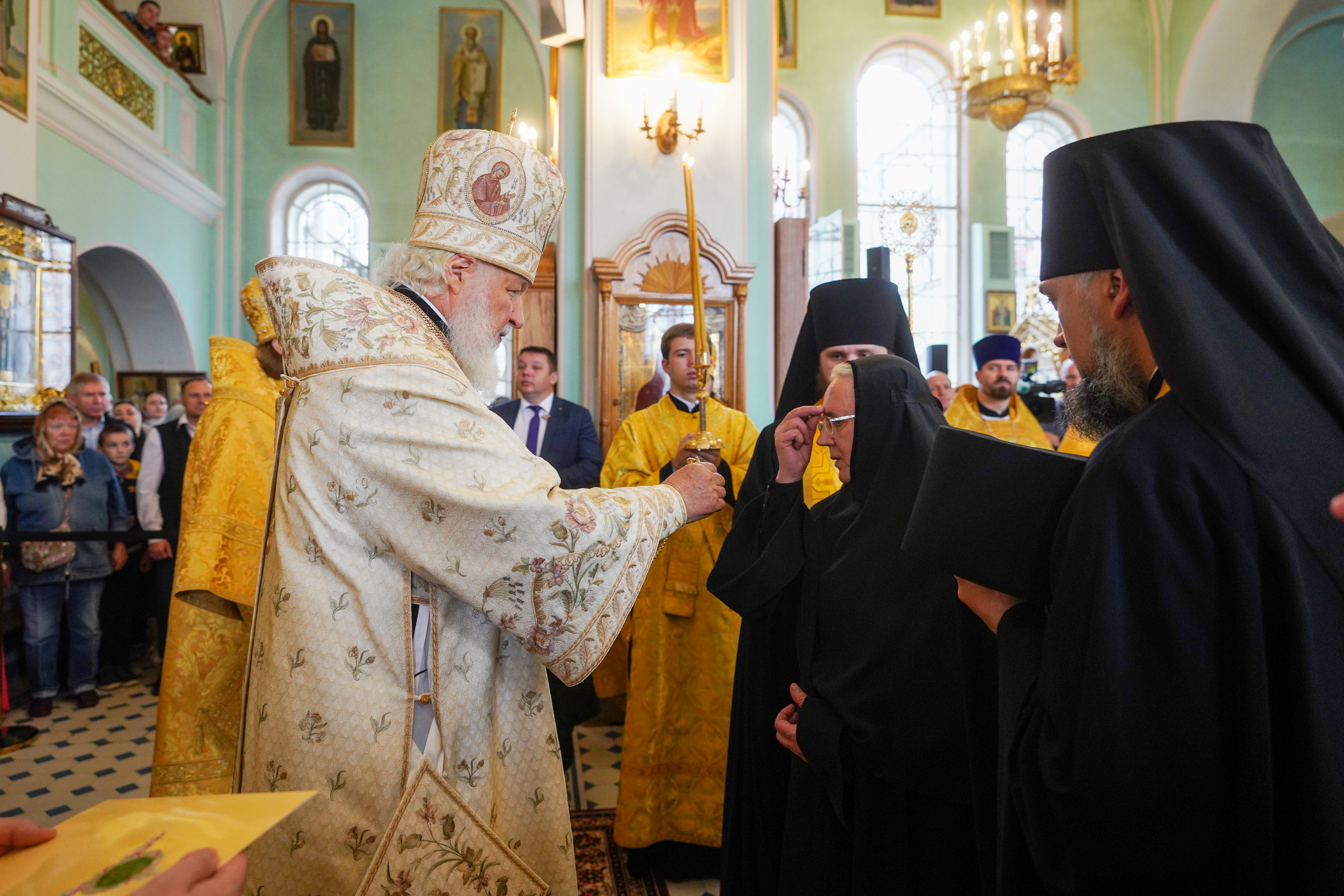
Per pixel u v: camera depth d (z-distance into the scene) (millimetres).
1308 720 625
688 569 2455
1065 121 12812
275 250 11195
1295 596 634
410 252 1257
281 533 1142
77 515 4098
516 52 11578
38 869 643
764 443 2137
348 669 1098
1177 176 749
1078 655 712
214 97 10602
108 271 9055
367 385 1112
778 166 7699
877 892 1191
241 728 1184
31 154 5625
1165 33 12633
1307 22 11594
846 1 12352
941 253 12594
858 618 1286
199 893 606
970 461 914
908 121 12664
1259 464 666
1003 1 12516
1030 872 831
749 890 1640
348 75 11328
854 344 1930
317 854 1081
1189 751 646
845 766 1238
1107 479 712
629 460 3004
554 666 1129
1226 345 699
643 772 2379
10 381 5211
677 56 4578
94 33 7750
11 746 3496
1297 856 632
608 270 4402
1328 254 743
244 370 2193
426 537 1098
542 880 1146
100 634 4367
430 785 1063
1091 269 846
